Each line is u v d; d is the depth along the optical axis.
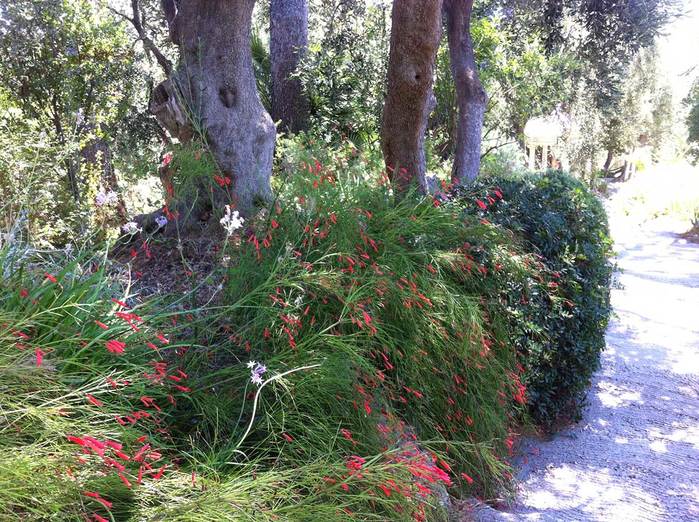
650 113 32.72
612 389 6.09
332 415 2.84
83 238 3.30
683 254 13.82
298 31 13.36
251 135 5.46
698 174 22.55
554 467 4.44
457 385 3.85
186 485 2.15
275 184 5.74
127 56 12.10
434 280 3.97
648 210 19.81
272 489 2.24
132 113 14.44
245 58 5.51
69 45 10.99
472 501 3.56
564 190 5.86
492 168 12.84
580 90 14.31
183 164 4.37
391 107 5.82
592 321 5.16
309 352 2.94
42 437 1.95
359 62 13.16
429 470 2.45
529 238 5.11
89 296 2.65
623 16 11.05
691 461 4.59
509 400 4.34
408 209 4.41
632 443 4.91
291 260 3.39
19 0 10.66
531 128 14.85
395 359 3.58
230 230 3.46
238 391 2.87
